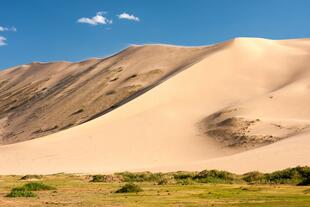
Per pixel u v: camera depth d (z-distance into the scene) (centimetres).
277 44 18212
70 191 3919
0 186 4631
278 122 10381
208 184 4409
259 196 3219
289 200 2962
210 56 16050
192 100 13212
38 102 19462
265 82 14162
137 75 17675
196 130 11312
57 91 19775
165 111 12544
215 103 12950
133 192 3653
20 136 16075
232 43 17300
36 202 3056
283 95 12169
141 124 11881
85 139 11225
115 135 11381
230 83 14138
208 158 9581
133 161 10106
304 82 13050
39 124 16425
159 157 10206
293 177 4609
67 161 10050
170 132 11400
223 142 10200
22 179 5828
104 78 18525
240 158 7888
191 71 14862
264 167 7138
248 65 15338
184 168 7850
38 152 10606
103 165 9775
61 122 15712
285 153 7694
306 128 9712
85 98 17062
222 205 2794
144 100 13150
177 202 2973
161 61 18925
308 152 7588
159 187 4038
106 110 15162
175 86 13975
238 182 4744
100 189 4091
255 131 10175
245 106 11819
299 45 18000
